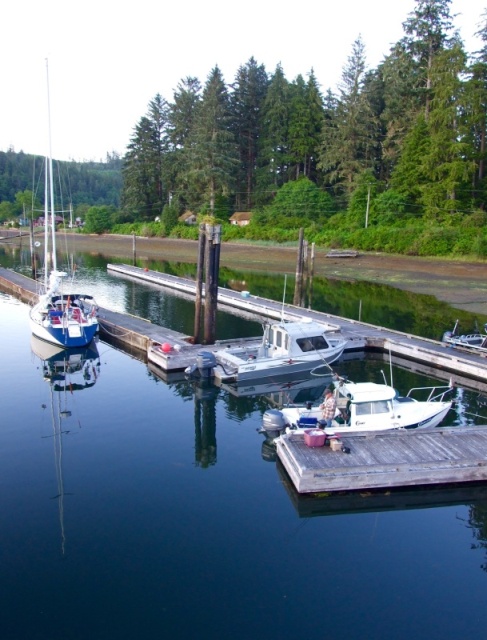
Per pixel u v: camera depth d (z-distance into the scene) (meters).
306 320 22.92
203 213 77.81
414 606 8.58
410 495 12.12
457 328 28.80
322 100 78.56
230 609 8.43
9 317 31.98
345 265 52.56
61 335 23.70
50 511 11.18
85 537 10.28
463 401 18.36
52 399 18.08
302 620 8.22
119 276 51.50
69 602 8.55
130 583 9.02
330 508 11.62
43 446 14.38
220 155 74.00
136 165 91.56
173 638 7.82
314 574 9.34
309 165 80.19
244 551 9.98
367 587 9.02
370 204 62.62
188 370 20.28
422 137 58.50
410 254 52.44
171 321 30.94
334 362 22.56
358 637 7.89
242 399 18.58
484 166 56.88
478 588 9.04
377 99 71.88
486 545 10.34
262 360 20.20
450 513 11.58
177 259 67.00
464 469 12.29
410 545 10.30
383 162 69.94
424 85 64.12
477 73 52.62
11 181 152.62
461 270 45.59
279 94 78.44
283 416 15.07
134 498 11.76
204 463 13.52
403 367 22.55
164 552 9.85
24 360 22.80
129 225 90.94
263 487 12.34
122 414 16.84
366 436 13.59
